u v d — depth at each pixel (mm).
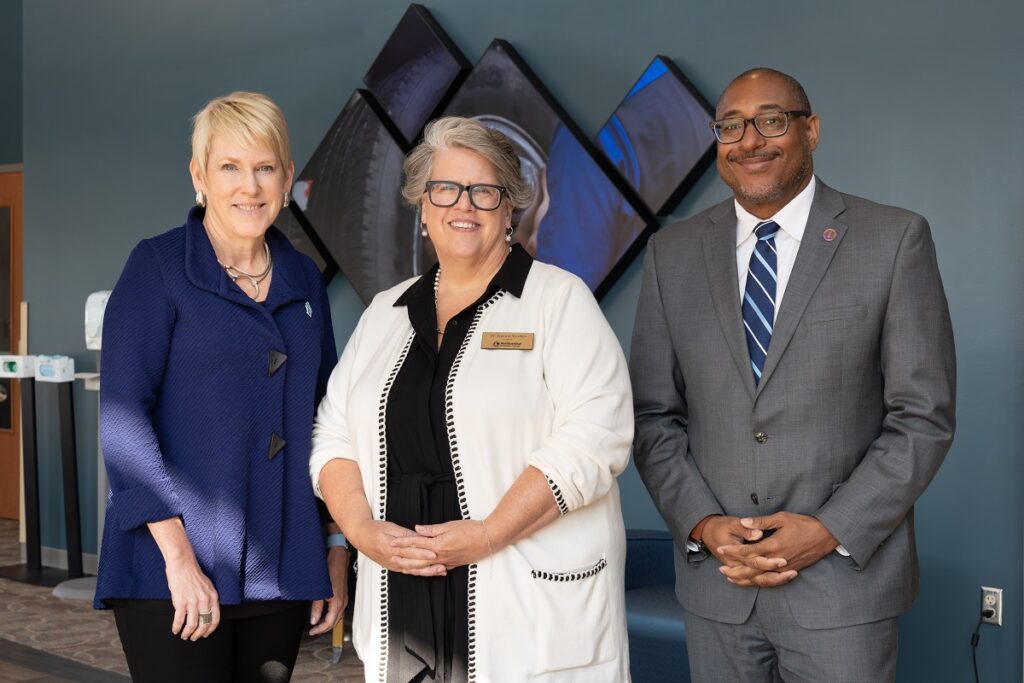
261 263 2248
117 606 2115
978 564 3553
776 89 2172
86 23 6141
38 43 6367
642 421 2359
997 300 3537
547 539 2018
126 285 2115
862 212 2174
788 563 2080
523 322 2076
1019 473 3484
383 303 2311
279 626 2219
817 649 2092
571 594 2008
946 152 3629
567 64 4457
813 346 2121
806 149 2203
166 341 2107
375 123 4859
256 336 2162
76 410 6164
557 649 1981
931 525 3641
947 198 3629
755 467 2166
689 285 2316
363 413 2133
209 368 2117
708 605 2230
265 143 2139
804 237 2184
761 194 2184
